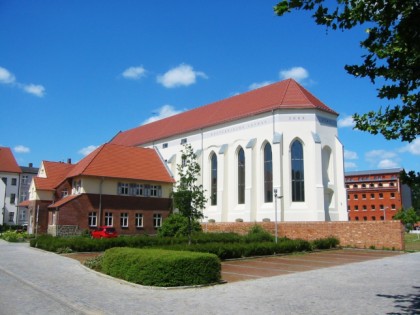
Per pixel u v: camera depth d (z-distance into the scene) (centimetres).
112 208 4856
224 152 5747
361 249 3888
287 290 1545
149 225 5106
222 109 6450
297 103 5300
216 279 1719
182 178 3306
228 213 5638
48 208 4856
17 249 3481
